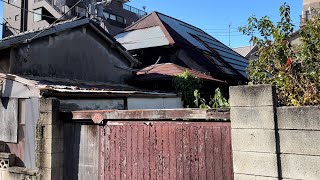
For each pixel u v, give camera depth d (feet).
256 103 11.91
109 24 103.30
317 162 10.56
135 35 51.65
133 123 16.08
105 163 16.88
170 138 14.88
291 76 15.01
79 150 17.88
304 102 13.23
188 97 36.60
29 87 21.86
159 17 53.98
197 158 14.03
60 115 18.44
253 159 11.85
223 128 13.41
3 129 22.95
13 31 101.04
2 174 20.95
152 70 42.11
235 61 56.49
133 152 15.97
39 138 18.44
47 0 95.66
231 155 13.07
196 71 41.91
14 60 29.68
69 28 34.78
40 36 31.55
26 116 21.81
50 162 17.87
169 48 46.65
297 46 18.52
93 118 17.20
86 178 17.48
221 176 13.29
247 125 12.07
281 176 11.30
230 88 12.64
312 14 22.61
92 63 37.83
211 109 13.48
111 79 40.04
